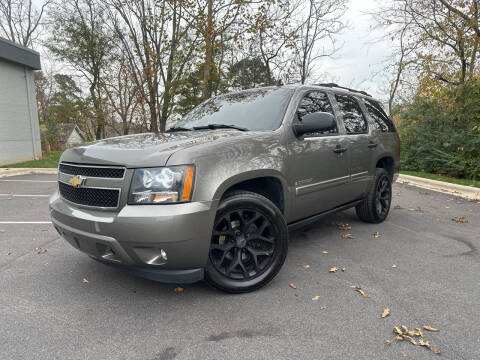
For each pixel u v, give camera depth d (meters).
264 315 2.36
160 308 2.47
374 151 4.38
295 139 3.11
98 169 2.42
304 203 3.25
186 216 2.21
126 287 2.83
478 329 2.18
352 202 4.24
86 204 2.45
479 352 1.95
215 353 1.95
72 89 29.12
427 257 3.50
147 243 2.19
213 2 13.18
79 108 24.66
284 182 2.93
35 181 9.08
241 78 18.12
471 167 8.72
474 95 9.02
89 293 2.72
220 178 2.39
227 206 2.49
